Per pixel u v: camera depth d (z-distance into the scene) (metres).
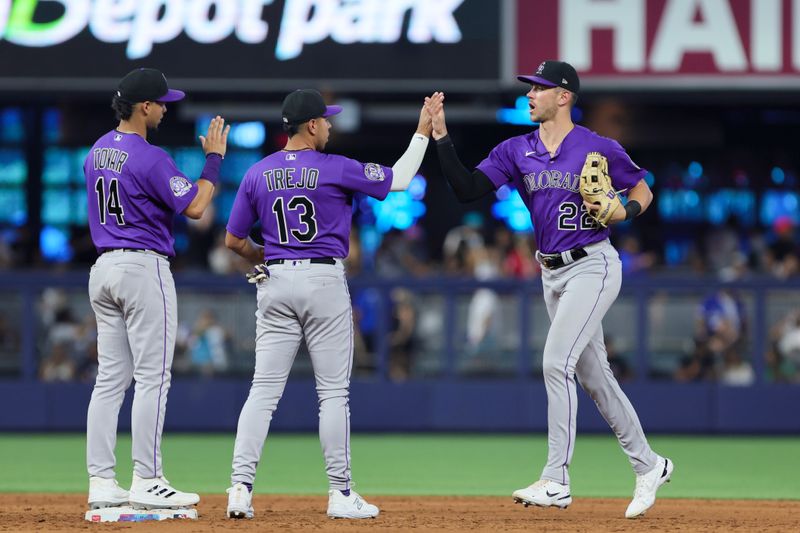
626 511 23.09
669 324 46.75
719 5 47.75
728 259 58.19
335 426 22.05
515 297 46.97
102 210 21.89
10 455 39.31
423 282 47.12
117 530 20.20
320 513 23.56
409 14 48.78
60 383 46.69
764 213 61.34
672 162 61.31
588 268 22.81
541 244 23.27
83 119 59.50
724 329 46.69
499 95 49.59
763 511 24.75
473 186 23.33
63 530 20.27
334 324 22.00
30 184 59.53
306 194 21.83
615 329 46.91
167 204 21.80
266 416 22.06
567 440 22.70
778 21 47.69
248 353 46.81
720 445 43.69
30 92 48.47
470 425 47.00
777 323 46.59
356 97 52.16
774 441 45.19
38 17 48.66
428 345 47.28
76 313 46.97
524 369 47.03
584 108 57.94
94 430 22.05
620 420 23.17
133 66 48.56
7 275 46.59
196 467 36.22
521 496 22.69
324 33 48.81
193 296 46.69
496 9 48.50
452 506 25.48
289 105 22.11
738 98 47.88
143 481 21.81
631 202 23.05
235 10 48.84
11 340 46.72
